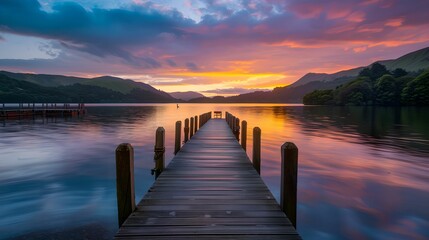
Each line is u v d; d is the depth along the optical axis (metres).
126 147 3.96
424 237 5.92
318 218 6.88
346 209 7.44
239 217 4.04
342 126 32.41
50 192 8.93
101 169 12.07
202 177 6.31
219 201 4.71
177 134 9.72
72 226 6.31
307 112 72.94
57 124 35.75
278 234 3.56
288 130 28.61
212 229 3.65
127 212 3.96
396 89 106.06
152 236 3.46
